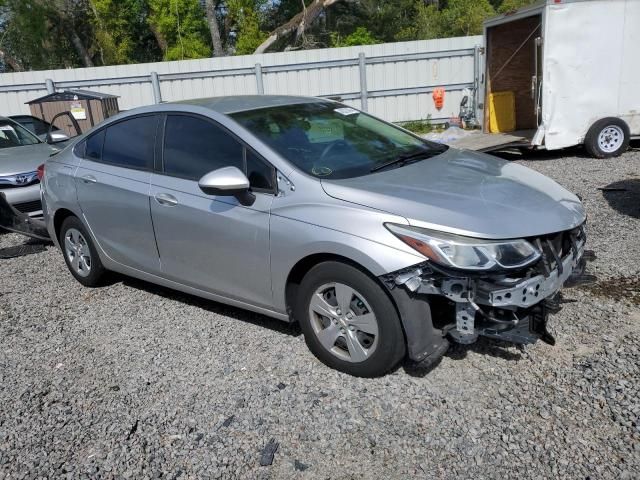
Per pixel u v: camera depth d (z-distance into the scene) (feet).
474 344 12.48
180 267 14.23
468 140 37.55
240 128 13.02
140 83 49.67
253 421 10.64
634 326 12.77
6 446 10.47
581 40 31.58
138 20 106.11
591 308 13.70
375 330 11.01
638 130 32.68
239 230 12.49
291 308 12.54
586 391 10.66
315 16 80.79
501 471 9.00
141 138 15.07
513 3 94.38
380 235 10.59
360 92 49.70
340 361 11.73
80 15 102.89
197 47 99.19
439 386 11.18
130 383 12.22
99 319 15.48
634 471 8.78
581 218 11.64
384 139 14.55
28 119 38.37
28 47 101.24
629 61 31.89
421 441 9.78
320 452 9.75
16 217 22.09
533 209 11.01
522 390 10.87
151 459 9.87
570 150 36.27
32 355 13.76
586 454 9.18
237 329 14.23
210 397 11.47
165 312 15.58
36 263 20.68
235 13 97.35
